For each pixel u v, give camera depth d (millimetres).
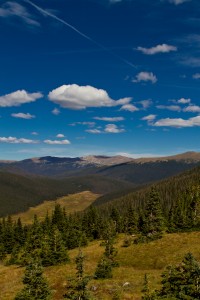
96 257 83312
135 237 98062
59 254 77750
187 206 108875
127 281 54500
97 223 125188
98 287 52719
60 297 50344
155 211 93375
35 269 44281
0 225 145250
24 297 42719
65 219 133500
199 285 32625
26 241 109062
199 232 87688
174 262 68250
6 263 97312
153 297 34594
